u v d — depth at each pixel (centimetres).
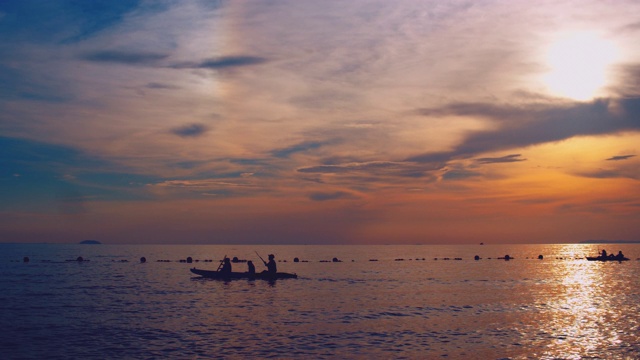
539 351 2509
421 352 2497
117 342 2680
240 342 2689
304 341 2720
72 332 2934
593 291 5081
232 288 5294
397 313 3634
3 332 2934
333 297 4550
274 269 6384
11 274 7506
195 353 2458
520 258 14512
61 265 10200
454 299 4431
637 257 14388
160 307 3900
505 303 4159
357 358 2381
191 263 11162
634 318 3394
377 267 9800
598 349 2542
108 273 7688
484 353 2470
